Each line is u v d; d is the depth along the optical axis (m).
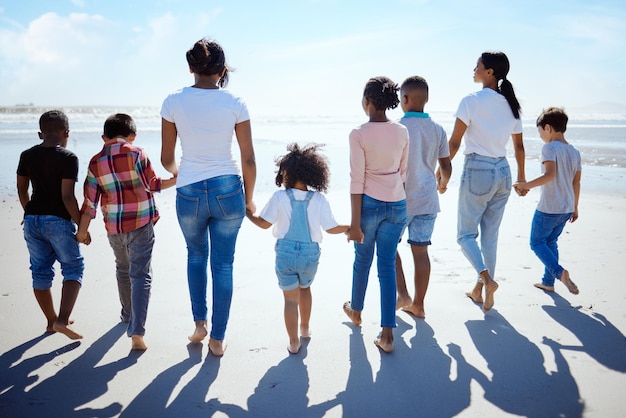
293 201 3.07
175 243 5.61
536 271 4.74
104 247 5.33
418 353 3.12
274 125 33.28
